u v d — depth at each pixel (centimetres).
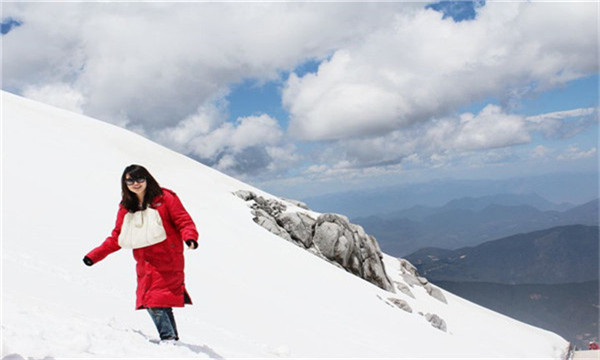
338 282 2891
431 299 4675
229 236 2753
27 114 3631
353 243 3975
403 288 4375
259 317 1628
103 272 1368
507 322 5400
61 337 485
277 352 1112
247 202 4188
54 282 1020
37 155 2625
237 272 2166
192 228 548
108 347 493
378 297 3089
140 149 4669
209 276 1891
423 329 2839
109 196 2455
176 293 554
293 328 1689
